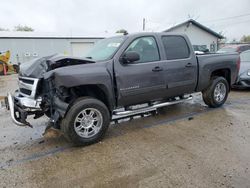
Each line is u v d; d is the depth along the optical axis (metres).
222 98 5.88
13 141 4.12
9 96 3.92
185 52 4.96
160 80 4.51
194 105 6.15
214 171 2.95
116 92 4.04
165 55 4.62
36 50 23.30
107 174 2.98
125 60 4.04
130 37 4.25
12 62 22.53
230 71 5.88
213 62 5.41
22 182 2.86
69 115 3.62
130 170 3.05
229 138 3.96
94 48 4.88
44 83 3.75
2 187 2.76
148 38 4.46
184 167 3.07
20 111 3.76
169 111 5.68
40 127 4.80
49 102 3.76
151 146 3.75
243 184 2.67
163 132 4.34
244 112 5.44
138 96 4.32
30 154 3.61
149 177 2.88
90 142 3.83
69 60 3.73
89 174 3.00
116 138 4.12
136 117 5.25
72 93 3.82
